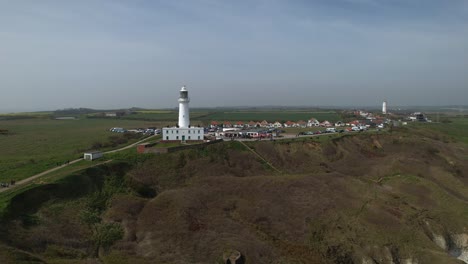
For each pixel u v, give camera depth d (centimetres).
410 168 10488
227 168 9269
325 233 6544
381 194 8188
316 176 8619
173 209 6419
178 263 5031
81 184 6625
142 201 6712
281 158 10831
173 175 8356
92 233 5566
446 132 19088
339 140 12900
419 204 8131
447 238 7031
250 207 7106
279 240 6300
